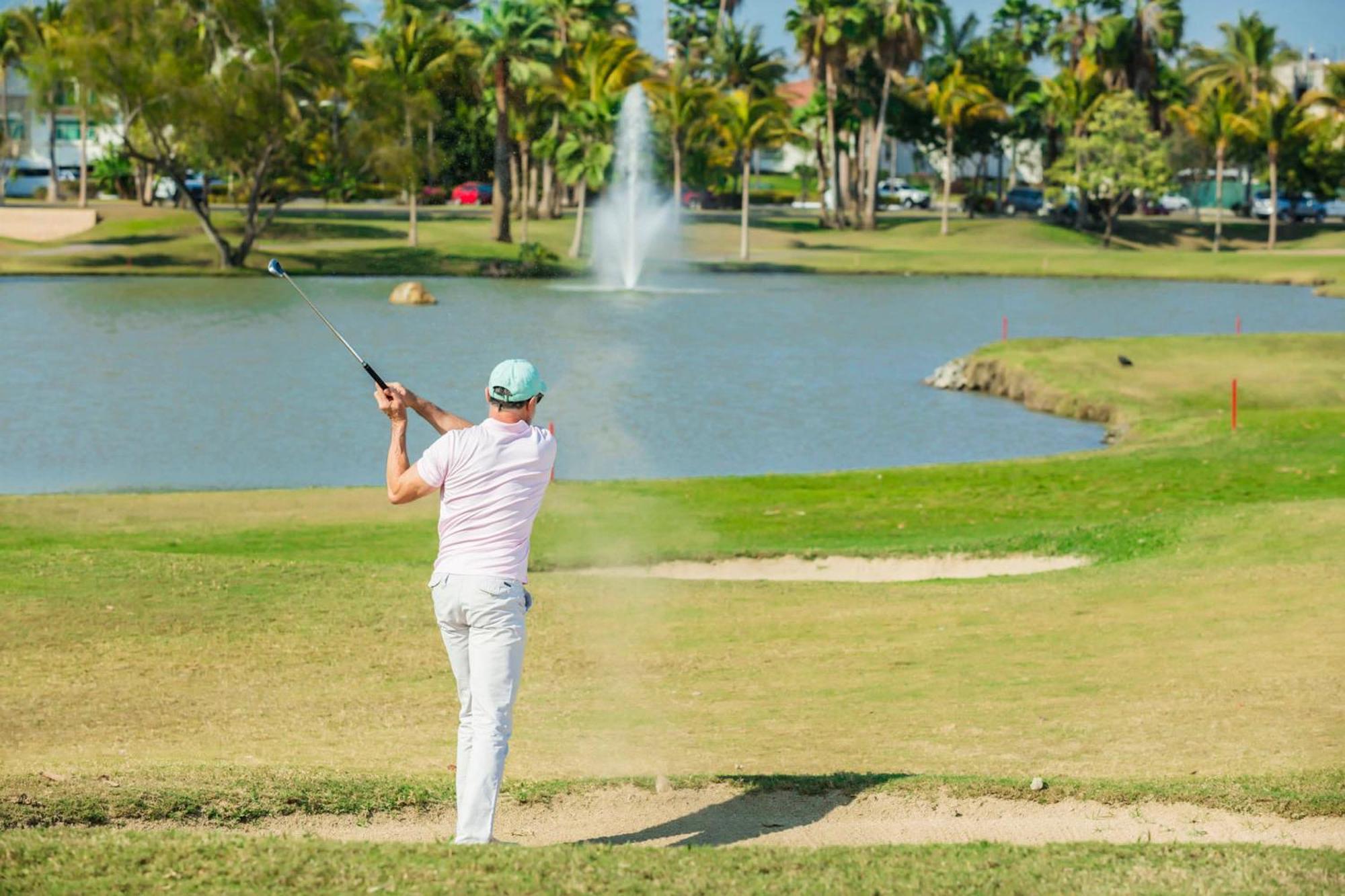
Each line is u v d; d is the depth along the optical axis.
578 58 112.75
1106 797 9.45
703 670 15.74
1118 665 15.19
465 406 46.88
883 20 126.69
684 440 41.66
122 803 8.87
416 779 10.14
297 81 99.56
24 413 43.75
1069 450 40.34
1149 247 132.12
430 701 14.45
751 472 37.41
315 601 19.05
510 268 101.19
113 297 81.19
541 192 149.38
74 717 13.60
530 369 7.93
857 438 42.47
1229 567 21.03
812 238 129.62
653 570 23.30
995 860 7.61
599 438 41.78
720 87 132.88
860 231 136.25
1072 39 139.12
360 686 15.09
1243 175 170.88
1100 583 20.48
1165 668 14.88
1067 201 138.12
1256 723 12.38
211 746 12.41
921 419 45.81
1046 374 49.53
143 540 24.62
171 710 13.94
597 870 7.17
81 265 98.06
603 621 18.52
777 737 12.54
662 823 8.93
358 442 40.31
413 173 103.00
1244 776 10.19
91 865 7.02
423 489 7.95
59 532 25.17
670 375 54.06
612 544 24.75
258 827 8.80
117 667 15.69
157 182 142.50
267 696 14.60
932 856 7.68
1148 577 20.67
